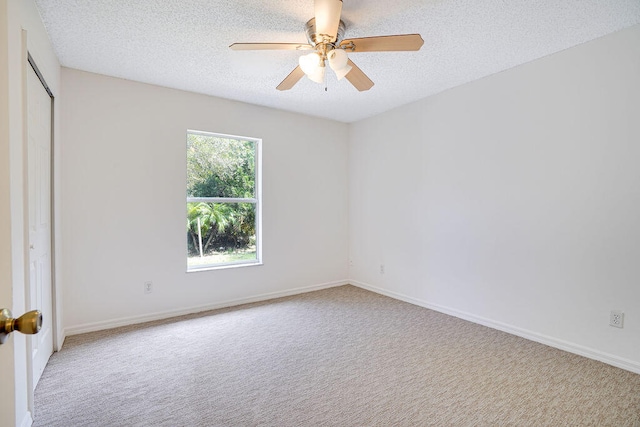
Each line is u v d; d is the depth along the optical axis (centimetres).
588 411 177
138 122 307
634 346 218
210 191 361
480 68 283
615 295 226
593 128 235
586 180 239
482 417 172
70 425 164
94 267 288
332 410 179
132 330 291
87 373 216
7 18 118
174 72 287
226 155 371
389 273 405
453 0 189
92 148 285
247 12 201
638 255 216
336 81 309
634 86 216
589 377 212
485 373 218
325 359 239
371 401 187
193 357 241
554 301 257
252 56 259
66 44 237
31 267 192
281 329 296
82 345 259
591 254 237
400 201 388
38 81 206
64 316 275
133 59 262
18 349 146
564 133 250
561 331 254
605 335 231
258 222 391
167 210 324
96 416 172
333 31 181
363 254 443
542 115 262
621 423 167
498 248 294
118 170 298
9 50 131
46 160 229
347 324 309
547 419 170
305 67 200
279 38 232
